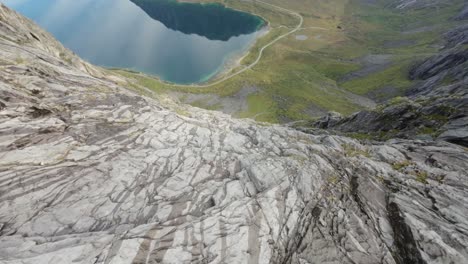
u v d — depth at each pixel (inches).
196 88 6250.0
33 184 802.8
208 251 677.3
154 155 1040.8
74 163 909.8
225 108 5674.2
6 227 689.0
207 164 1043.3
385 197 972.6
